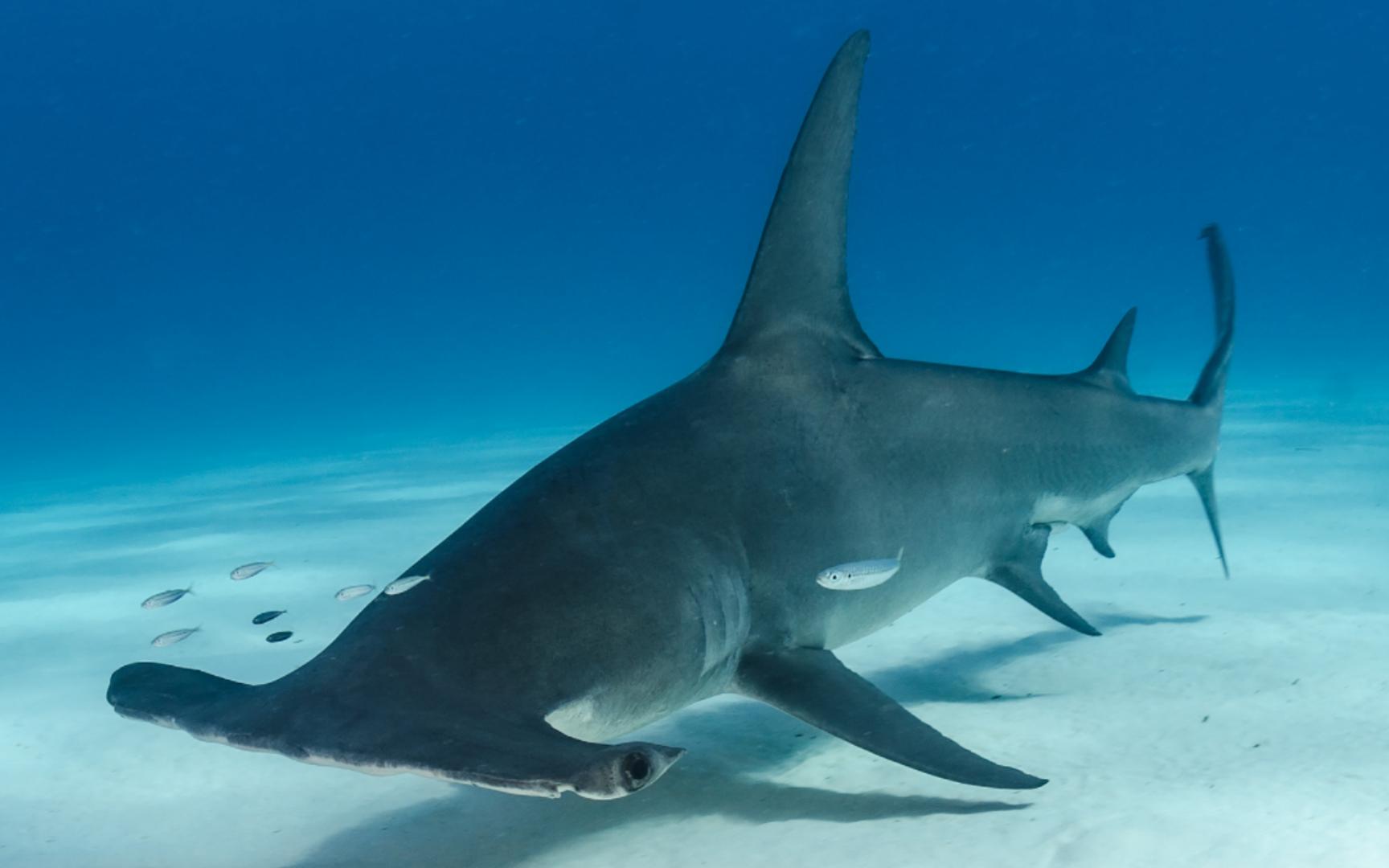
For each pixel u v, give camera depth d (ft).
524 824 11.27
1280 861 8.29
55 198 382.63
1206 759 11.68
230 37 370.53
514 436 82.84
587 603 9.30
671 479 11.11
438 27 376.27
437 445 81.46
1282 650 16.43
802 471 12.17
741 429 12.03
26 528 53.06
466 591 9.16
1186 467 19.65
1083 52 350.02
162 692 8.94
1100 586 23.25
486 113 392.06
